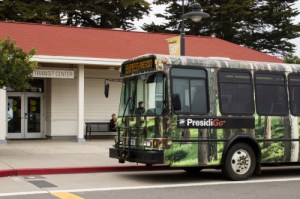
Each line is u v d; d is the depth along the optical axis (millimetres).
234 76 13070
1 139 21781
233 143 12961
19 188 11578
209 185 12227
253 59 28656
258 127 13227
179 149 12164
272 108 13500
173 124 12102
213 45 29547
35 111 25594
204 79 12656
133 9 45531
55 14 41344
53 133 25062
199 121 12445
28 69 16609
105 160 16406
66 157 17078
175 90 12234
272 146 13391
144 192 11078
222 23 45969
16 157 16812
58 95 25203
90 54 23750
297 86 13984
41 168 14164
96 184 12320
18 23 25891
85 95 25859
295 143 13742
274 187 11945
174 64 12312
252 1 46438
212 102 12680
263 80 13469
